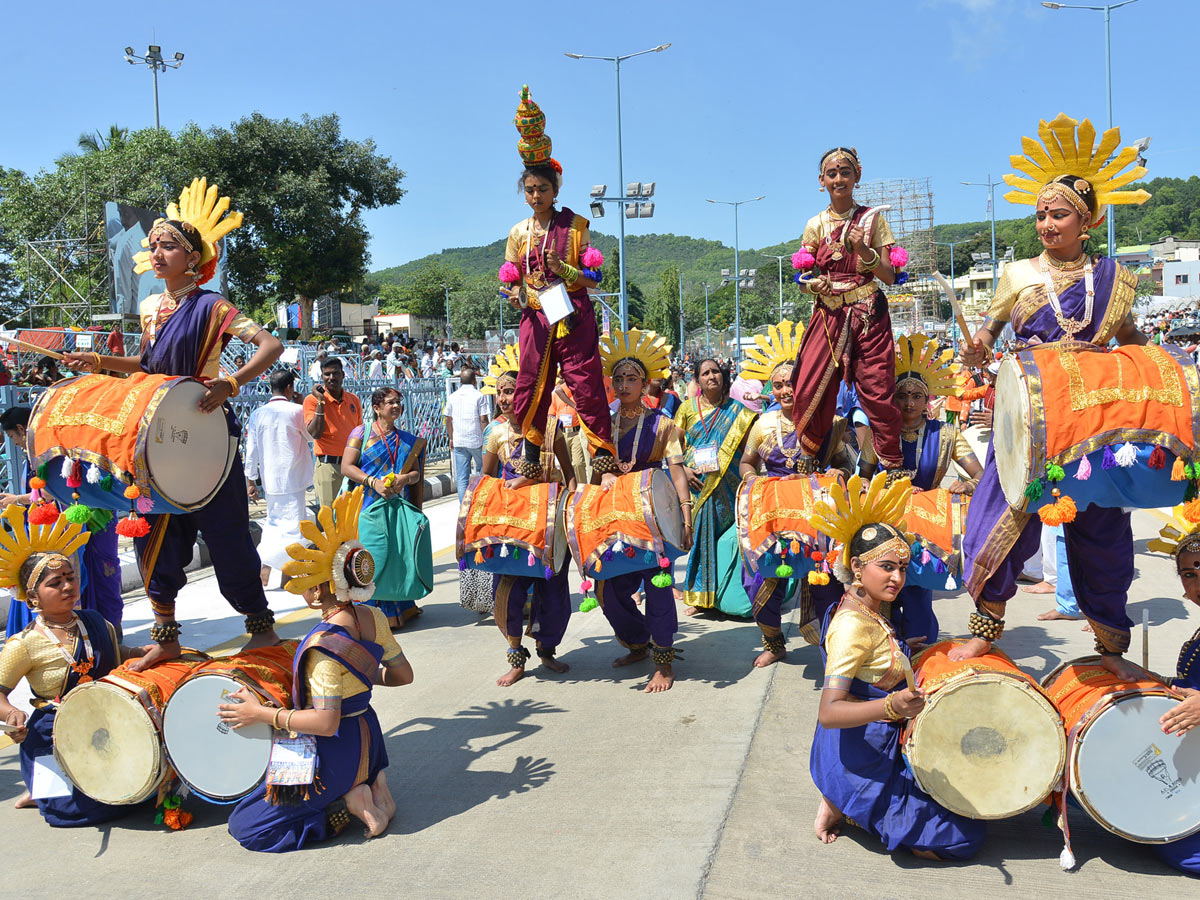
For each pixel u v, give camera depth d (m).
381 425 7.16
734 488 7.27
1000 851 3.57
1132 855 3.52
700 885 3.38
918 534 4.80
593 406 5.67
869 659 3.53
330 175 32.56
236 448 4.38
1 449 6.88
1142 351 3.33
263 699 3.77
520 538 5.54
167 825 4.01
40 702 4.15
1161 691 3.33
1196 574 3.68
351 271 33.34
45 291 30.53
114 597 5.75
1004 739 3.40
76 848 3.86
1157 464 3.15
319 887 3.47
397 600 7.12
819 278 5.02
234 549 4.43
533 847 3.71
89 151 34.69
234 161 31.02
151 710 3.89
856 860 3.53
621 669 6.09
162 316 4.39
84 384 3.99
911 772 3.50
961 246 82.31
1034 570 8.00
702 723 5.01
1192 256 68.69
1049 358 3.33
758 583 5.80
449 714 5.33
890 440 5.18
